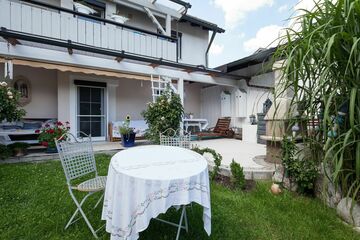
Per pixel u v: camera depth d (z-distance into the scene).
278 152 4.19
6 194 3.14
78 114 7.36
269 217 2.58
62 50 5.78
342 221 2.49
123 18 7.29
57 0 7.01
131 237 1.67
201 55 10.95
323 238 2.20
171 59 7.67
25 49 5.11
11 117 4.80
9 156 5.00
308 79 2.23
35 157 5.21
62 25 5.95
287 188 3.33
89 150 2.78
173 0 7.55
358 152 1.90
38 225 2.38
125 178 1.76
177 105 6.37
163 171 1.88
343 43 2.01
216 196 3.15
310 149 2.69
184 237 2.23
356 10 1.88
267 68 2.72
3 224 2.39
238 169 3.54
